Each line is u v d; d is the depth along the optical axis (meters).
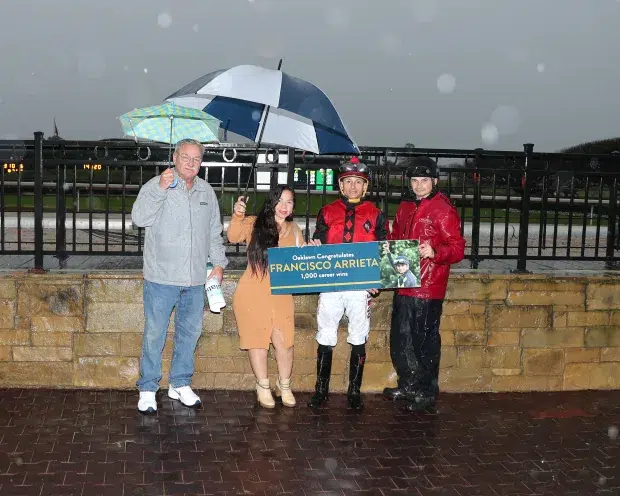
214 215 5.64
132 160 6.30
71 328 5.93
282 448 5.00
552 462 4.96
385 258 5.52
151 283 5.48
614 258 6.89
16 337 5.89
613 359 6.54
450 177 6.64
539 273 6.55
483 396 6.31
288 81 5.50
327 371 5.85
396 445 5.15
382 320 6.23
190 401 5.70
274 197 5.59
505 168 6.66
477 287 6.28
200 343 6.09
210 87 5.44
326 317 5.75
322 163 6.68
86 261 6.90
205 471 4.58
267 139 6.27
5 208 6.76
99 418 5.39
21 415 5.39
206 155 6.44
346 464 4.79
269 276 5.57
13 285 5.84
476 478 4.66
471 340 6.33
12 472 4.45
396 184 7.09
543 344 6.42
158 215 5.39
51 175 6.63
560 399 6.29
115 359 5.99
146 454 4.80
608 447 5.25
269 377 6.20
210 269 6.16
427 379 5.90
